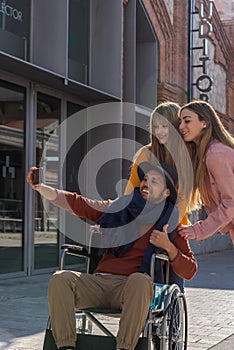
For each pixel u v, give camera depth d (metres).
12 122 11.61
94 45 13.71
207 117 4.85
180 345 5.09
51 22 11.76
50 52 11.80
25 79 11.88
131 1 14.59
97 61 13.69
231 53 23.03
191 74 18.83
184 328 5.21
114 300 4.85
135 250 4.98
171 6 17.47
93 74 13.69
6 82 11.48
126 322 4.45
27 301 9.10
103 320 7.69
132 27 14.56
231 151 4.71
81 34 13.48
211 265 16.33
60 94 12.89
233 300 9.98
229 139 4.86
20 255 11.77
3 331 7.09
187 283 12.05
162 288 4.88
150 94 16.53
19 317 7.91
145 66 16.59
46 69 11.42
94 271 5.16
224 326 7.84
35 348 6.32
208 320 8.22
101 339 4.55
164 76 17.06
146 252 4.88
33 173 5.14
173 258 4.85
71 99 13.27
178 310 5.01
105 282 4.90
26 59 11.70
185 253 4.98
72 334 4.54
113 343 4.53
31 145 12.05
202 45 19.62
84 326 5.38
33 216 12.07
